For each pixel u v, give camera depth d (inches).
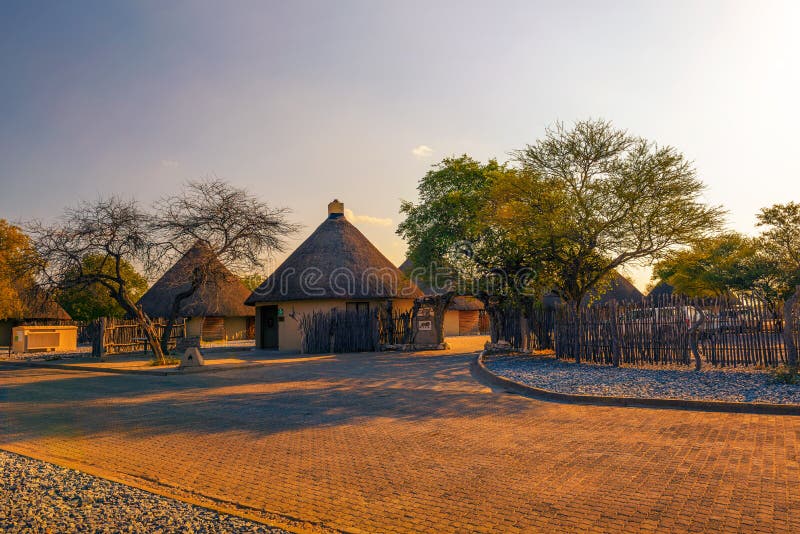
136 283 1836.9
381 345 1113.4
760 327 601.0
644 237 801.6
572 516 200.2
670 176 788.6
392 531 191.2
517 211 824.3
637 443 304.0
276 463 281.3
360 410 431.5
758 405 390.3
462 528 192.2
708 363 641.0
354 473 260.5
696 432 328.2
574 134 840.9
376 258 1258.0
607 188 799.7
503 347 951.6
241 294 1577.3
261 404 473.1
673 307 650.2
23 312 1450.5
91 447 323.0
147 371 772.6
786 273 1414.9
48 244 854.5
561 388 507.2
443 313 1141.1
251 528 186.1
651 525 189.8
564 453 286.5
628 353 679.1
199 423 392.8
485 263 946.1
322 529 194.2
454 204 980.6
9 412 451.2
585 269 864.9
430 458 283.4
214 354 1103.6
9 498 216.1
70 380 706.2
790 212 1451.8
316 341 1083.9
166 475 263.6
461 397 489.1
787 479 231.6
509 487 234.1
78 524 188.1
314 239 1257.4
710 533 181.6
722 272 1481.3
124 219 856.9
